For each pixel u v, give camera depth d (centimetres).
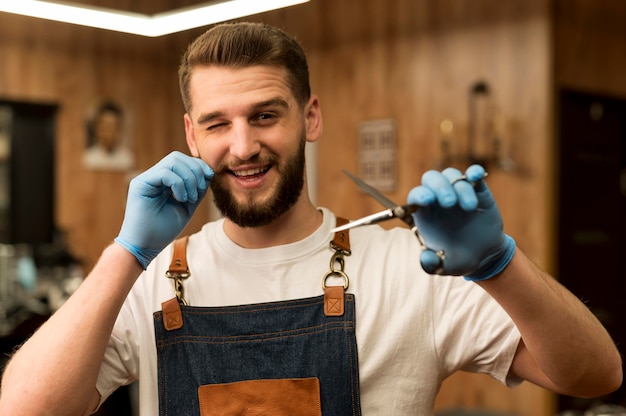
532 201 461
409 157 531
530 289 123
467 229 114
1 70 610
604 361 133
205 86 140
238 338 146
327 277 148
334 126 587
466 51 496
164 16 210
